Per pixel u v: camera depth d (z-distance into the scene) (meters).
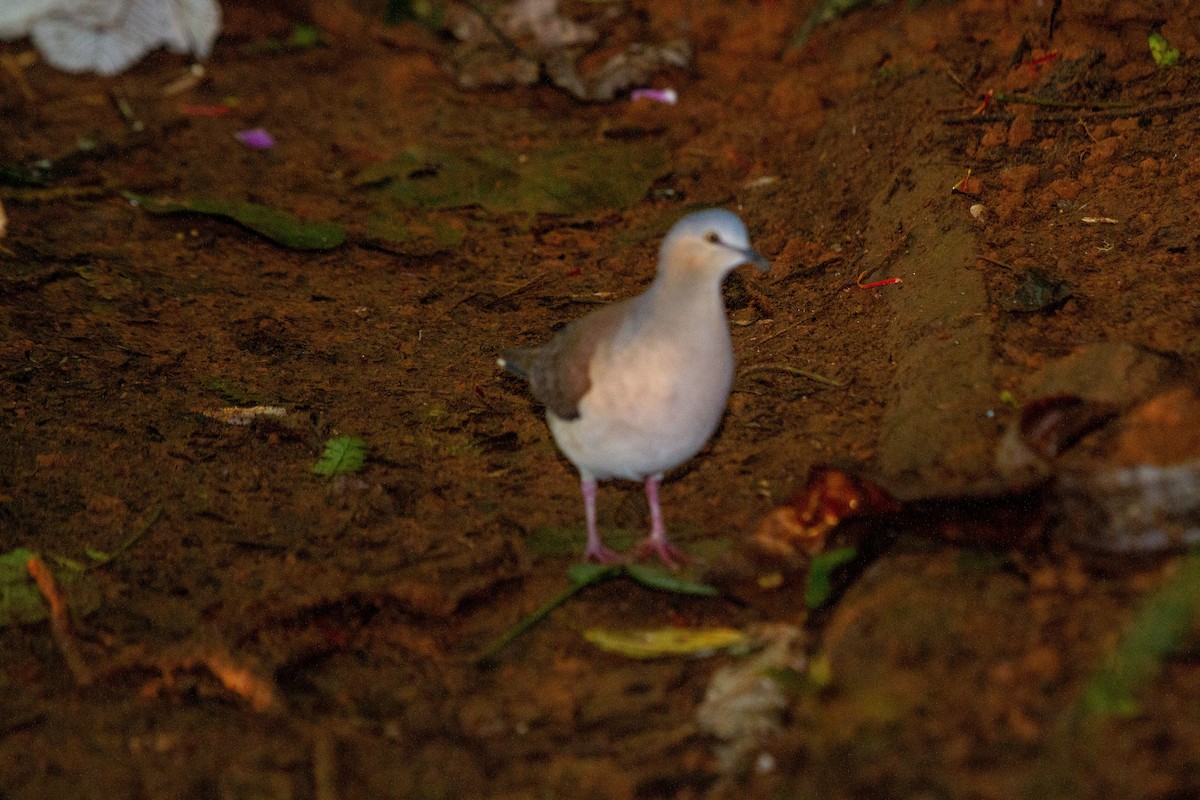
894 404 10.56
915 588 7.94
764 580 8.97
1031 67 14.69
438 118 18.17
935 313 11.29
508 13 20.05
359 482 10.73
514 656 8.83
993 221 12.38
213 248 14.91
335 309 13.63
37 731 8.21
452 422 11.59
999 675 7.21
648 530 9.98
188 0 20.38
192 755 7.95
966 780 6.73
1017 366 10.11
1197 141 12.66
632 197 15.52
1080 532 8.03
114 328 13.21
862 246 13.47
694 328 8.38
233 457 11.17
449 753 7.89
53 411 11.80
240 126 18.36
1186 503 7.78
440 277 14.21
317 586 9.47
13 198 15.71
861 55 17.14
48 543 10.10
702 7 20.05
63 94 19.52
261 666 8.73
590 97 18.36
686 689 8.22
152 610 9.31
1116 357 9.38
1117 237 11.80
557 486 10.66
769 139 16.14
